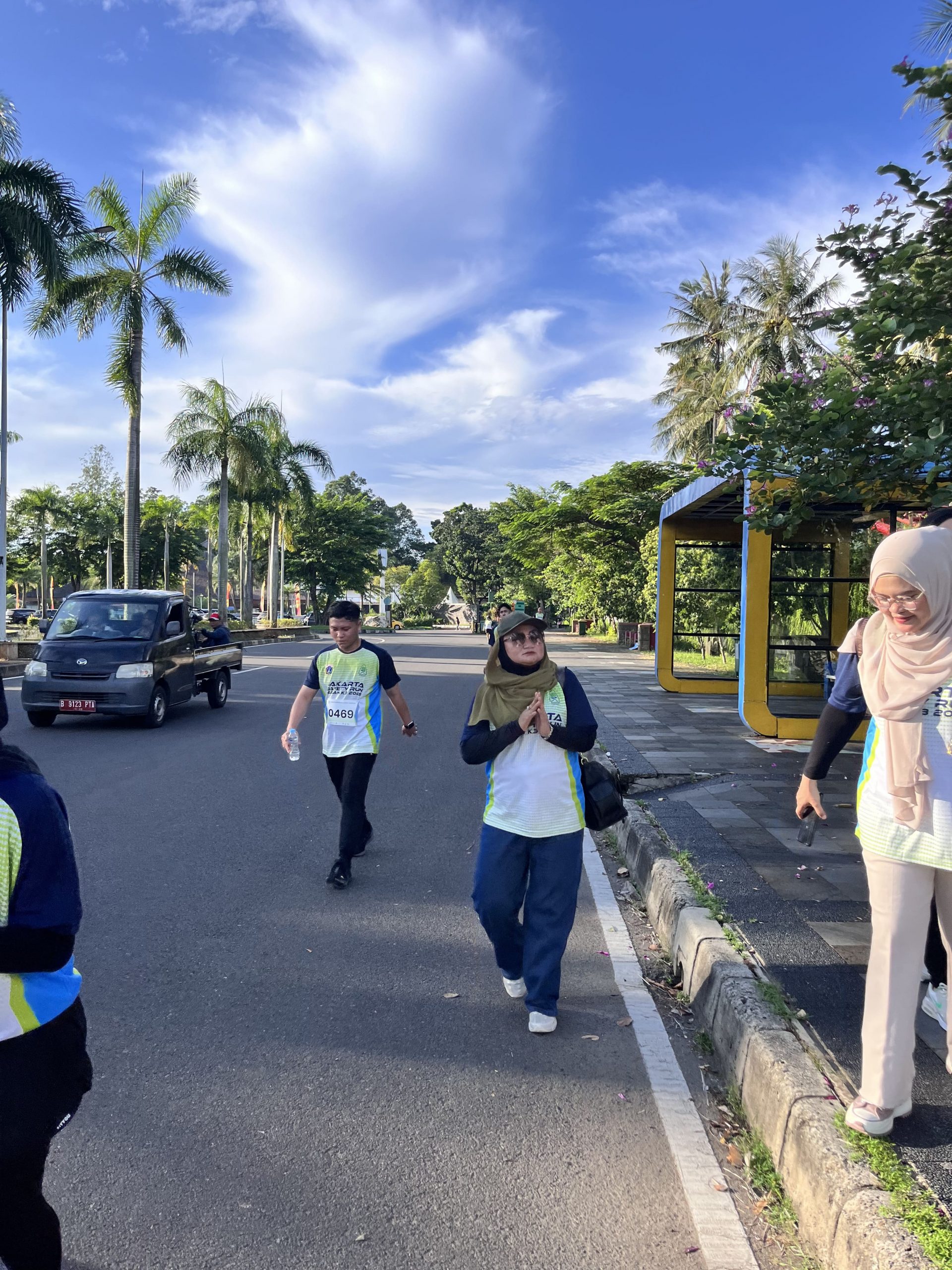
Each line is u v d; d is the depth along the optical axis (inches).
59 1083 76.6
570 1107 127.4
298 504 1768.0
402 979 169.5
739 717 503.8
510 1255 98.5
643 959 183.3
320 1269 96.0
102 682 455.5
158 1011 154.2
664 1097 130.2
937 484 225.1
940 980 132.1
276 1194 107.7
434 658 1166.3
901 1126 105.1
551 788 148.6
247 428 1411.2
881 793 103.2
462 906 209.8
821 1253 96.7
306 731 469.7
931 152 199.3
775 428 223.5
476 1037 147.4
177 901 209.0
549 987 148.5
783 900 187.2
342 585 2578.7
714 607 658.2
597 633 2017.7
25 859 70.6
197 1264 96.2
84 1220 102.5
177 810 296.5
